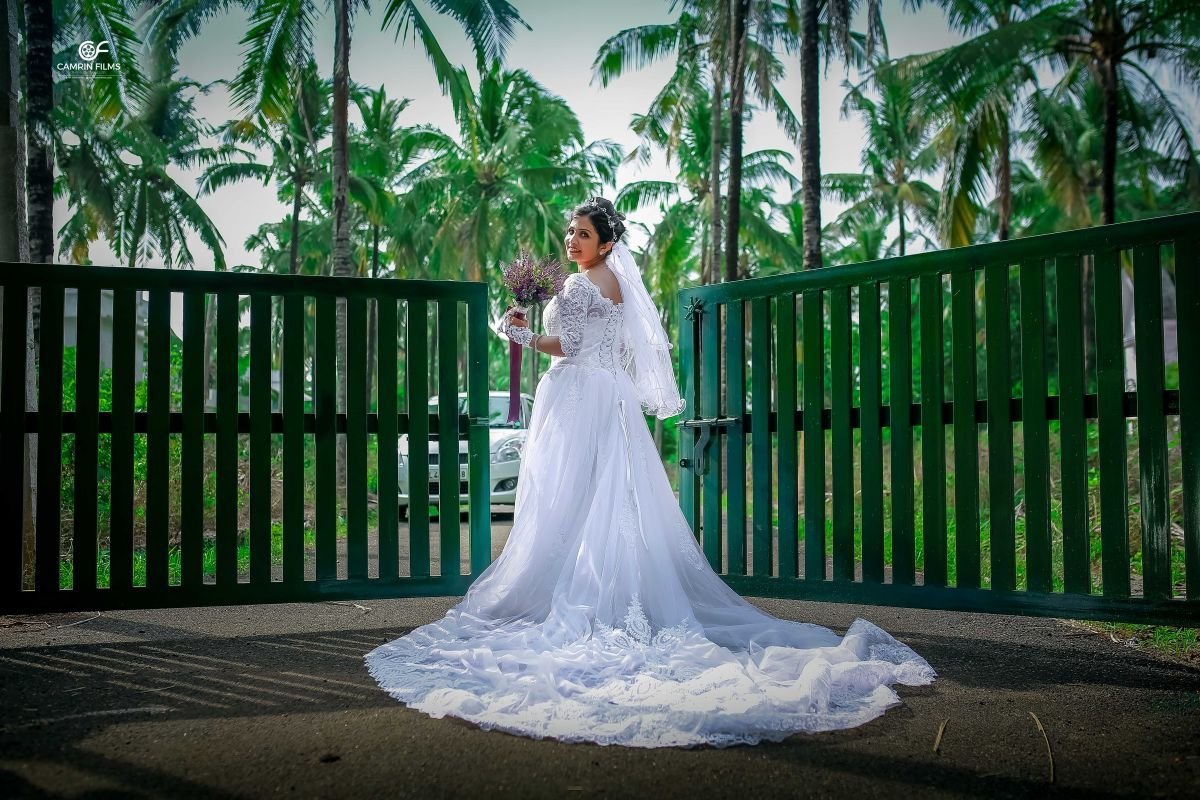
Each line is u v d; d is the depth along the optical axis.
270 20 14.26
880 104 26.88
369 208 26.09
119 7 13.34
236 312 4.21
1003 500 3.89
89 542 4.00
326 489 4.28
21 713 2.68
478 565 4.48
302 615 4.35
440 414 4.45
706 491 4.73
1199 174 20.05
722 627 3.48
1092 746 2.39
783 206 31.94
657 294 27.42
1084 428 3.72
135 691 2.92
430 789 2.10
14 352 3.93
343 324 16.45
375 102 29.47
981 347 23.50
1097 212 28.19
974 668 3.25
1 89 5.20
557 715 2.56
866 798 2.05
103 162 21.05
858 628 3.47
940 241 16.28
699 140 25.53
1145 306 3.58
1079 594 3.70
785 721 2.50
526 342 3.86
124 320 4.06
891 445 4.19
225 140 27.56
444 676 2.97
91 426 4.01
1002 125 15.55
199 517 4.14
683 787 2.12
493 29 16.48
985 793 2.08
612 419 3.74
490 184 27.95
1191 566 3.47
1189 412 3.49
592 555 3.53
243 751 2.35
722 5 14.97
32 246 9.09
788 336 4.48
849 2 12.88
